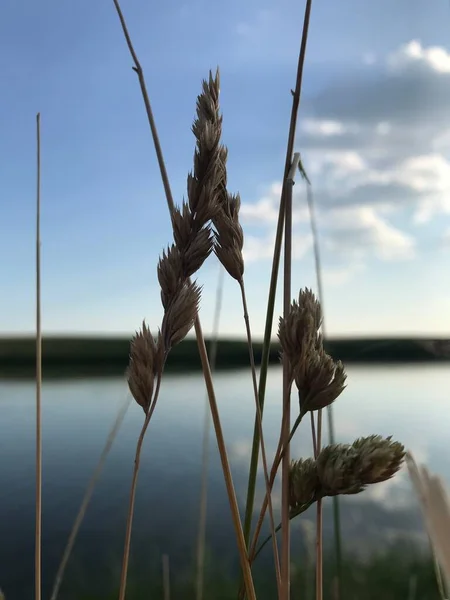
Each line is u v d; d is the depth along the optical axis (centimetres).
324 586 45
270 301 14
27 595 54
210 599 54
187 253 12
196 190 13
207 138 13
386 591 50
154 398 12
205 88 13
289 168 14
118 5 16
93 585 56
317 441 15
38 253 18
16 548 64
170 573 58
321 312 12
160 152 15
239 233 14
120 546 64
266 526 58
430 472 8
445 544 7
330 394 11
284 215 14
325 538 59
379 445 11
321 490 12
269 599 47
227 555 62
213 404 13
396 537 59
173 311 12
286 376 12
